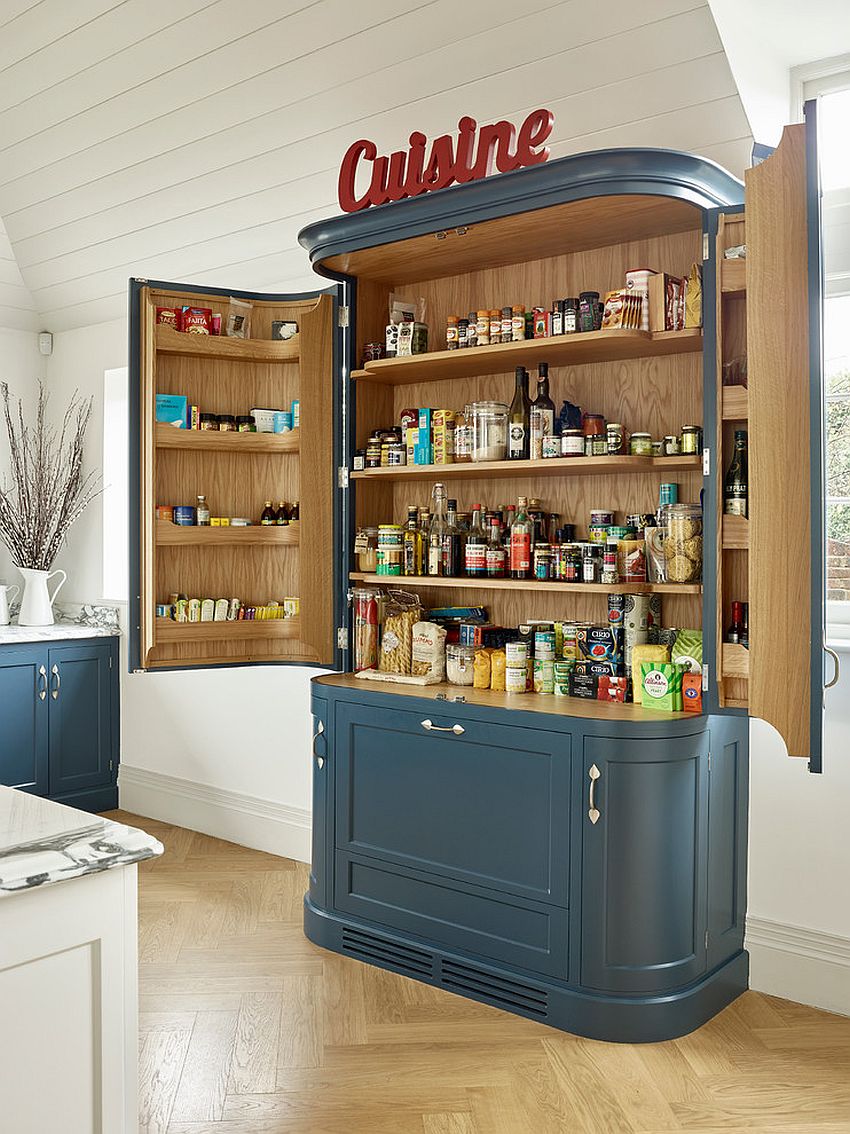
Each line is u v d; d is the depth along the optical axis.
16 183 4.51
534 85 3.04
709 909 2.96
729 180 2.87
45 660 4.82
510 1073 2.63
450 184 3.07
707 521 2.78
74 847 1.42
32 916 1.36
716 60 2.76
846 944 2.97
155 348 3.46
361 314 3.69
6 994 1.35
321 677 3.58
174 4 3.27
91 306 5.09
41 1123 1.39
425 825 3.19
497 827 3.03
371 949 3.32
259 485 3.77
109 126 3.93
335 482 3.65
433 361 3.35
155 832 4.71
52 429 5.54
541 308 3.38
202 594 3.69
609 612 3.17
